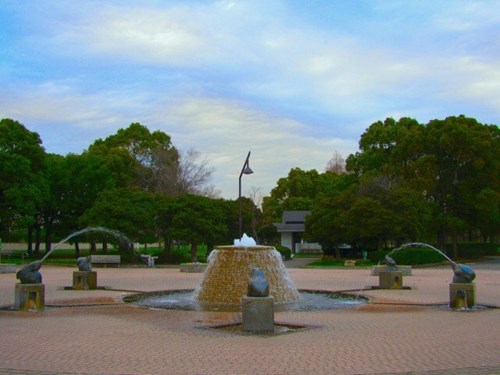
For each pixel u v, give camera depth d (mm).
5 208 42812
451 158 50562
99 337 10945
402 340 10672
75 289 20891
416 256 43250
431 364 8695
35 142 45500
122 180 58031
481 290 21266
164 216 42406
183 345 10141
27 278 15094
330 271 34344
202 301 17547
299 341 10539
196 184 65125
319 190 88062
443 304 16547
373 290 21047
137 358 9062
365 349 9805
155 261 43344
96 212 40250
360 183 51750
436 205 50125
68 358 9055
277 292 17609
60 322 12891
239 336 11078
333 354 9375
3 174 41688
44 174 46125
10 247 68688
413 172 51125
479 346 10117
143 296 19141
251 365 8586
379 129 58219
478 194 49500
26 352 9516
